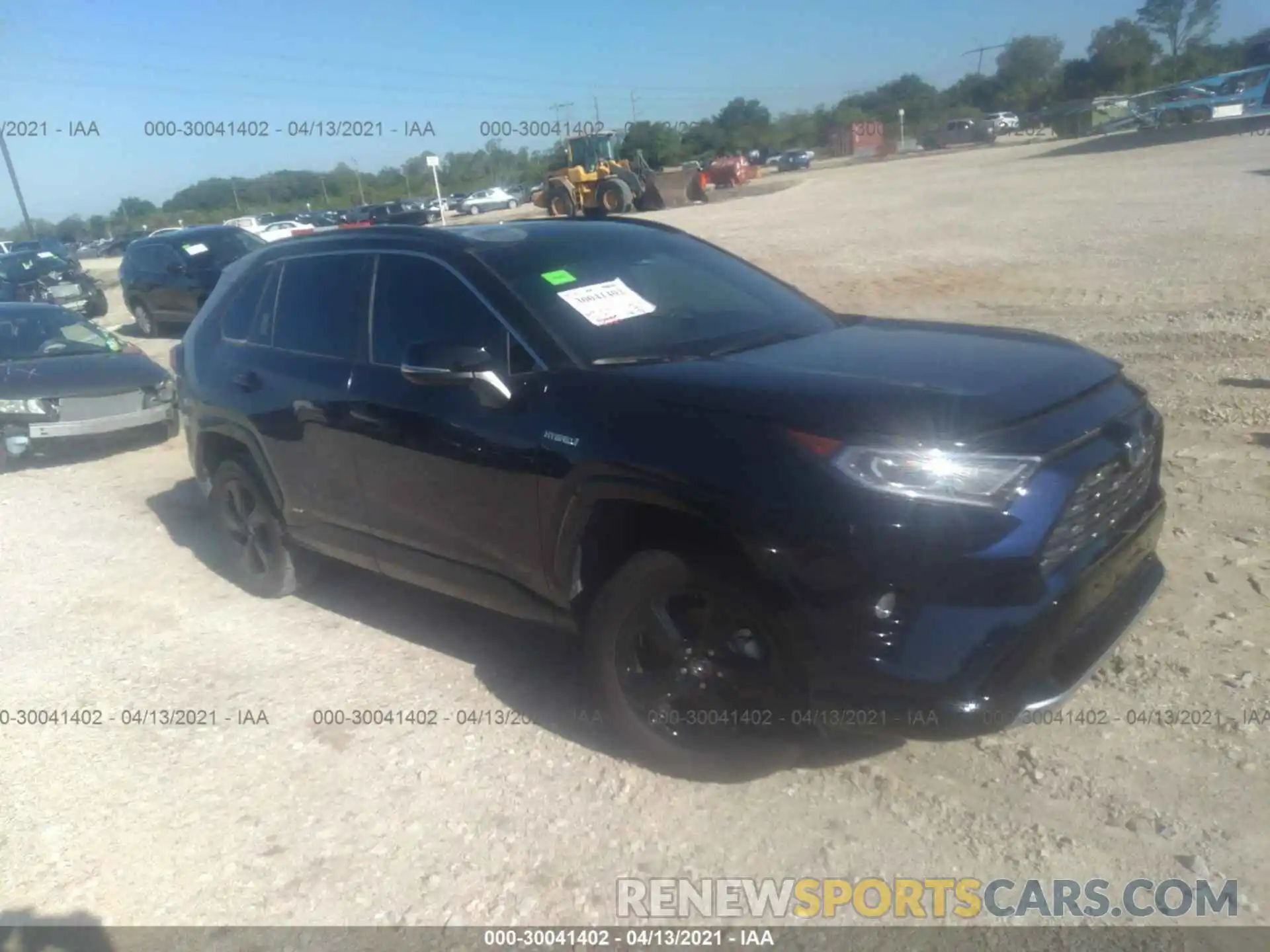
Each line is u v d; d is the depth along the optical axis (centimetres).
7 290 1984
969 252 1517
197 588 596
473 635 504
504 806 365
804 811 346
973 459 306
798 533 312
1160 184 2247
